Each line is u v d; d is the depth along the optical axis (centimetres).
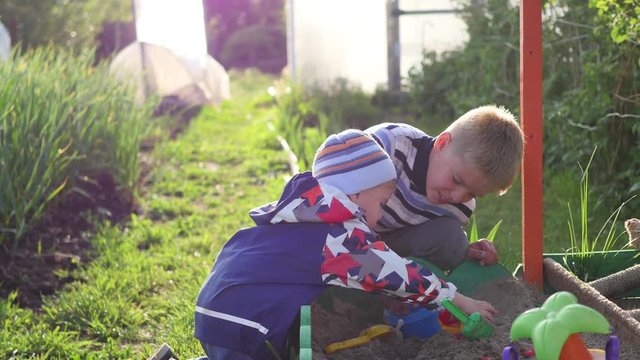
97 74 765
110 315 398
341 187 249
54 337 368
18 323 394
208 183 720
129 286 445
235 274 251
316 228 246
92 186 635
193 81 1126
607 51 525
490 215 536
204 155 835
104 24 1590
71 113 630
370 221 255
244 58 2156
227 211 624
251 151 853
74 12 1392
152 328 388
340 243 241
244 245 258
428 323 272
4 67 625
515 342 258
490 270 296
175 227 580
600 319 188
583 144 526
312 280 242
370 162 251
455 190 277
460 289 293
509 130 266
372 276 238
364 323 284
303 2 1124
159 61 1102
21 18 1325
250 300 245
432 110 1006
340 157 251
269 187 689
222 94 1261
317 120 999
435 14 1109
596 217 484
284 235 250
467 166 267
